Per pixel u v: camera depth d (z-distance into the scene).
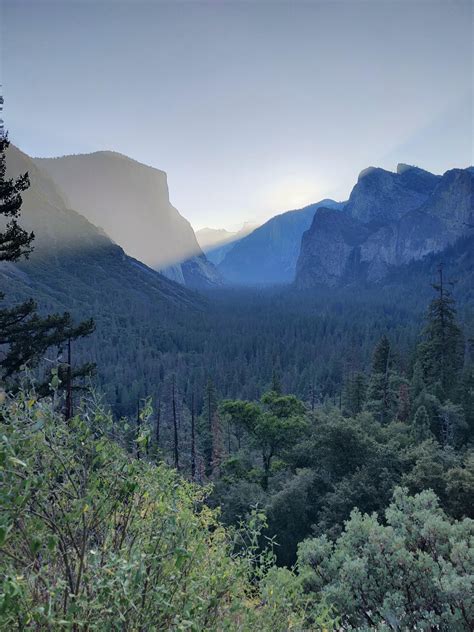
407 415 42.56
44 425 2.83
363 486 22.58
